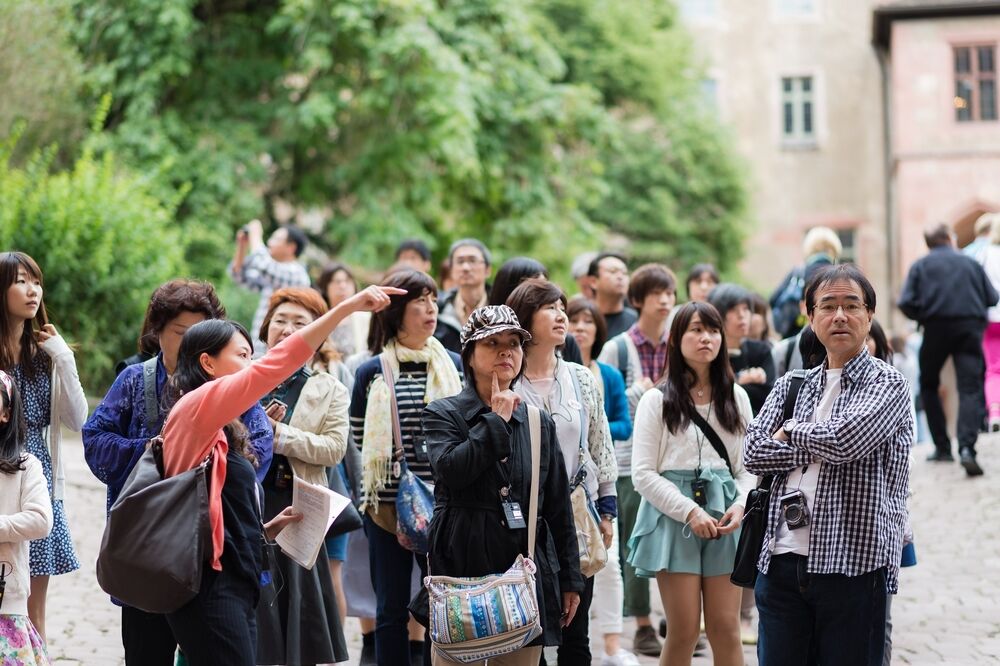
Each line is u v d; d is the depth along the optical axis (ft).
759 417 25.05
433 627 23.72
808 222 199.82
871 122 199.21
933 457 63.72
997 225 66.13
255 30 106.22
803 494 23.82
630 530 37.58
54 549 30.63
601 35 154.40
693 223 167.32
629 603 37.35
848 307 24.09
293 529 26.30
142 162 97.71
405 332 31.86
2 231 78.79
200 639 22.72
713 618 29.48
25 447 27.89
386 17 102.12
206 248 99.04
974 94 177.58
